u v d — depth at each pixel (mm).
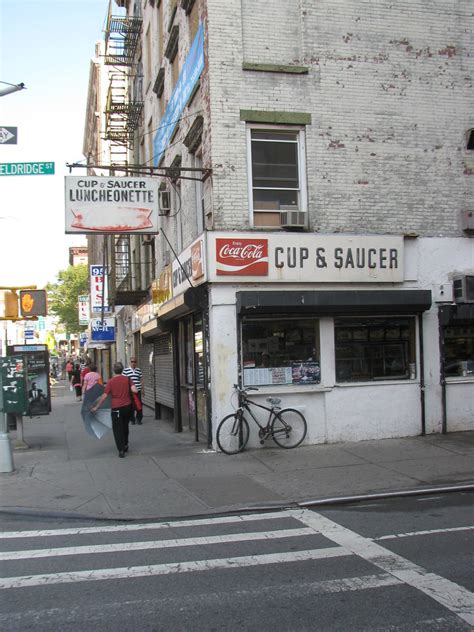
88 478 8852
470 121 12039
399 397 11367
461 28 12070
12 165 9609
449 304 11641
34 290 11250
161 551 5594
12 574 5031
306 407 10883
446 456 9609
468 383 11781
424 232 11633
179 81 13469
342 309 10805
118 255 27469
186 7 12375
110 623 4012
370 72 11492
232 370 10445
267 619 4020
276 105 10953
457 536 5762
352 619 3979
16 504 7512
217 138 10648
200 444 11508
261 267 10477
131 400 10789
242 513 6992
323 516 6734
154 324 15133
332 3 11375
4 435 9414
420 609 4102
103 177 10727
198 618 4062
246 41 10953
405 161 11602
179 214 14141
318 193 11102
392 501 7332
